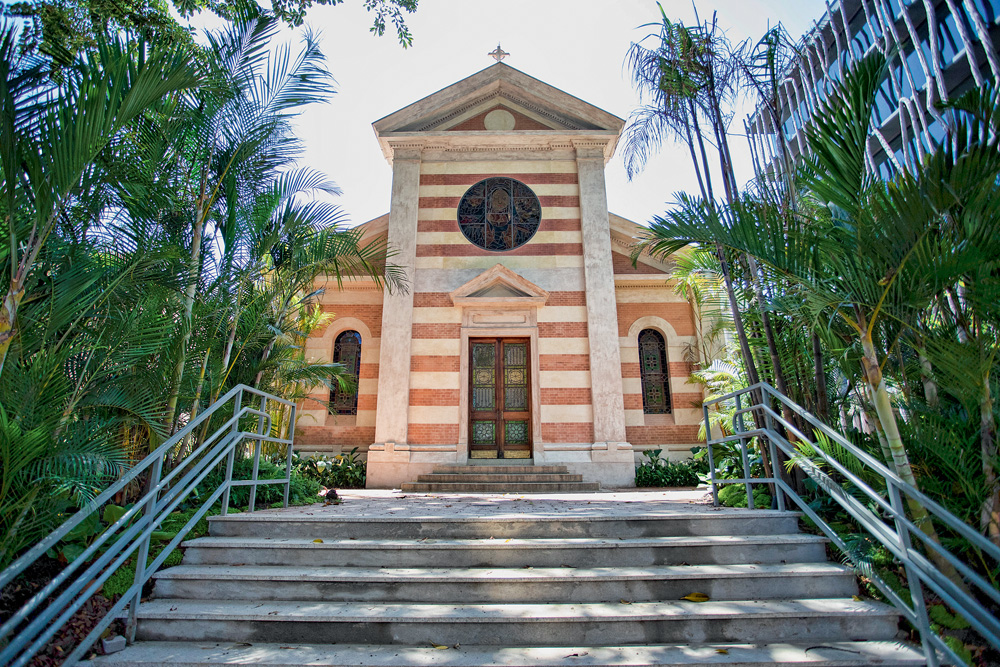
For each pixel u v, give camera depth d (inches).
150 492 146.5
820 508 194.1
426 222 533.0
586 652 133.6
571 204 538.6
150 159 222.2
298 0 349.1
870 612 143.5
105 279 193.3
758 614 142.3
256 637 141.6
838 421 217.5
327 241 306.3
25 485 148.3
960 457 154.9
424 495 362.9
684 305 549.6
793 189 210.1
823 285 156.3
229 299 260.2
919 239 138.7
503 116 571.2
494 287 510.9
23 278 139.1
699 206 179.0
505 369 505.4
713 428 507.5
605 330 495.2
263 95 262.1
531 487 423.2
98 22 279.6
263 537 189.2
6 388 150.2
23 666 105.3
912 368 182.5
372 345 533.3
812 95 251.1
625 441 470.0
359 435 511.5
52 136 143.2
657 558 171.9
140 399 192.5
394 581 156.7
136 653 132.6
